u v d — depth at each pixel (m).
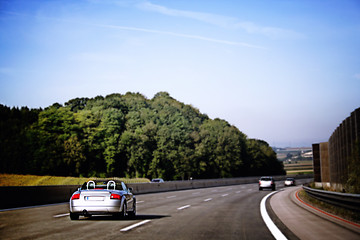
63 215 14.67
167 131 107.38
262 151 148.75
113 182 13.99
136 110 121.19
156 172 105.44
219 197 29.45
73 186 24.77
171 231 10.25
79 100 122.50
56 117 91.81
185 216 14.66
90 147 95.94
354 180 24.31
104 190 12.88
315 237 9.19
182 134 111.50
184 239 8.85
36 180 63.97
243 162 135.50
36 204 20.12
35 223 12.05
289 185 65.81
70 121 92.81
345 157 27.72
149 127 105.25
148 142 104.44
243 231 10.31
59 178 65.56
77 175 94.81
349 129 26.30
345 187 26.62
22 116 108.12
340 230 10.40
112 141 98.88
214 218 13.87
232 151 124.00
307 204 21.11
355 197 11.86
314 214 15.21
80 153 90.31
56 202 22.09
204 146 117.44
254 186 62.31
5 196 17.91
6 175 67.31
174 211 16.98
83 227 11.06
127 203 13.60
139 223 12.17
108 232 10.00
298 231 10.28
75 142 89.88
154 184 41.41
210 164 119.62
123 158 104.44
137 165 102.62
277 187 58.50
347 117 26.56
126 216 14.10
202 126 125.81
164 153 106.50
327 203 17.56
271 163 156.62
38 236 9.23
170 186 46.41
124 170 104.62
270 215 15.00
